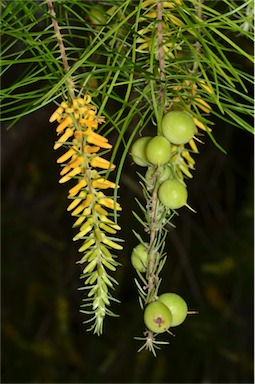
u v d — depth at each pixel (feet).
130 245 4.15
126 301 4.53
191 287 4.21
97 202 1.57
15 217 4.58
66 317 4.45
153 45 1.57
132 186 3.61
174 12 1.67
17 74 3.45
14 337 4.55
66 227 4.72
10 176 5.01
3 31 1.62
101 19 1.83
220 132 4.41
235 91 1.60
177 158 1.64
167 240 4.56
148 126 3.36
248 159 4.52
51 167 4.81
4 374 4.49
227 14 1.57
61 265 4.57
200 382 4.43
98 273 1.56
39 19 1.64
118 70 1.56
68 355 4.57
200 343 4.30
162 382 4.43
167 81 1.60
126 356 4.53
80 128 1.57
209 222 4.52
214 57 1.58
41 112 4.40
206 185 4.53
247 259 4.09
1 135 4.55
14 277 4.58
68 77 1.58
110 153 3.47
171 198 1.55
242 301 4.29
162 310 1.54
